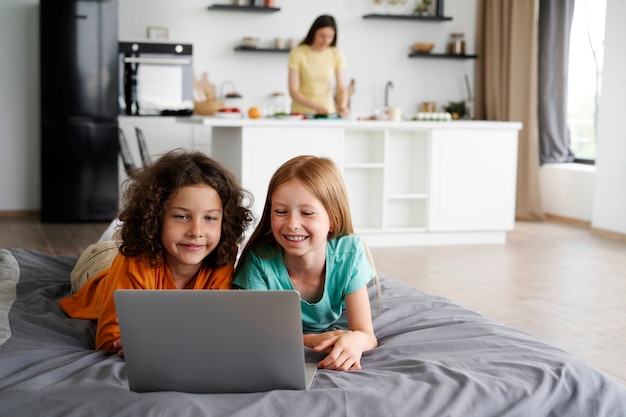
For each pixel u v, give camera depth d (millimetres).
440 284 4551
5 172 7422
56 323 2189
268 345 1616
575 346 3318
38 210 7547
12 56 7324
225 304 1576
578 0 7430
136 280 1930
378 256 5465
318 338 1940
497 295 4281
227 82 7758
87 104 7055
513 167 6086
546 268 5094
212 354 1632
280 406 1598
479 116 8211
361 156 5977
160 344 1627
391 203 6051
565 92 7500
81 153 7090
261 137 5543
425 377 1749
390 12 8133
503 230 6145
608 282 4688
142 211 1884
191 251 1886
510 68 7590
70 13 6941
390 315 2318
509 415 1680
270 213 1987
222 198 1943
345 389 1663
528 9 7422
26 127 7430
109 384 1684
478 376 1758
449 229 6004
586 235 6590
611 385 1820
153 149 7340
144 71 7164
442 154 5922
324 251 2006
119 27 7449
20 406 1615
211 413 1565
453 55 8062
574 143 7676
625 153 6340
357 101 8125
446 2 8211
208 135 7473
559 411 1757
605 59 6504
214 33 7676
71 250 5621
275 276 2016
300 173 1887
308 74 6188
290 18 7855
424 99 8273
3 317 2186
